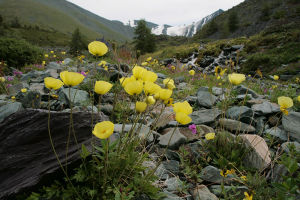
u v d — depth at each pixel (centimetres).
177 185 195
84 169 162
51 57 1273
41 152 186
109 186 149
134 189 156
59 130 201
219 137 257
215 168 212
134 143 181
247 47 2523
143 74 153
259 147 237
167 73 935
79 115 215
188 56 2708
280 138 289
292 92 515
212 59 2327
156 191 162
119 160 160
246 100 417
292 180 155
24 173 168
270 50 2262
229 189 174
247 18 6856
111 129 110
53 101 425
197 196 180
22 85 550
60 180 163
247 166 229
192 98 481
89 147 183
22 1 18225
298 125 292
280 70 1725
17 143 190
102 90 141
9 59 977
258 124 331
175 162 232
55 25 16462
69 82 130
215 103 418
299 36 2334
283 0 6500
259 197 172
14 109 341
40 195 157
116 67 679
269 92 584
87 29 18350
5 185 160
